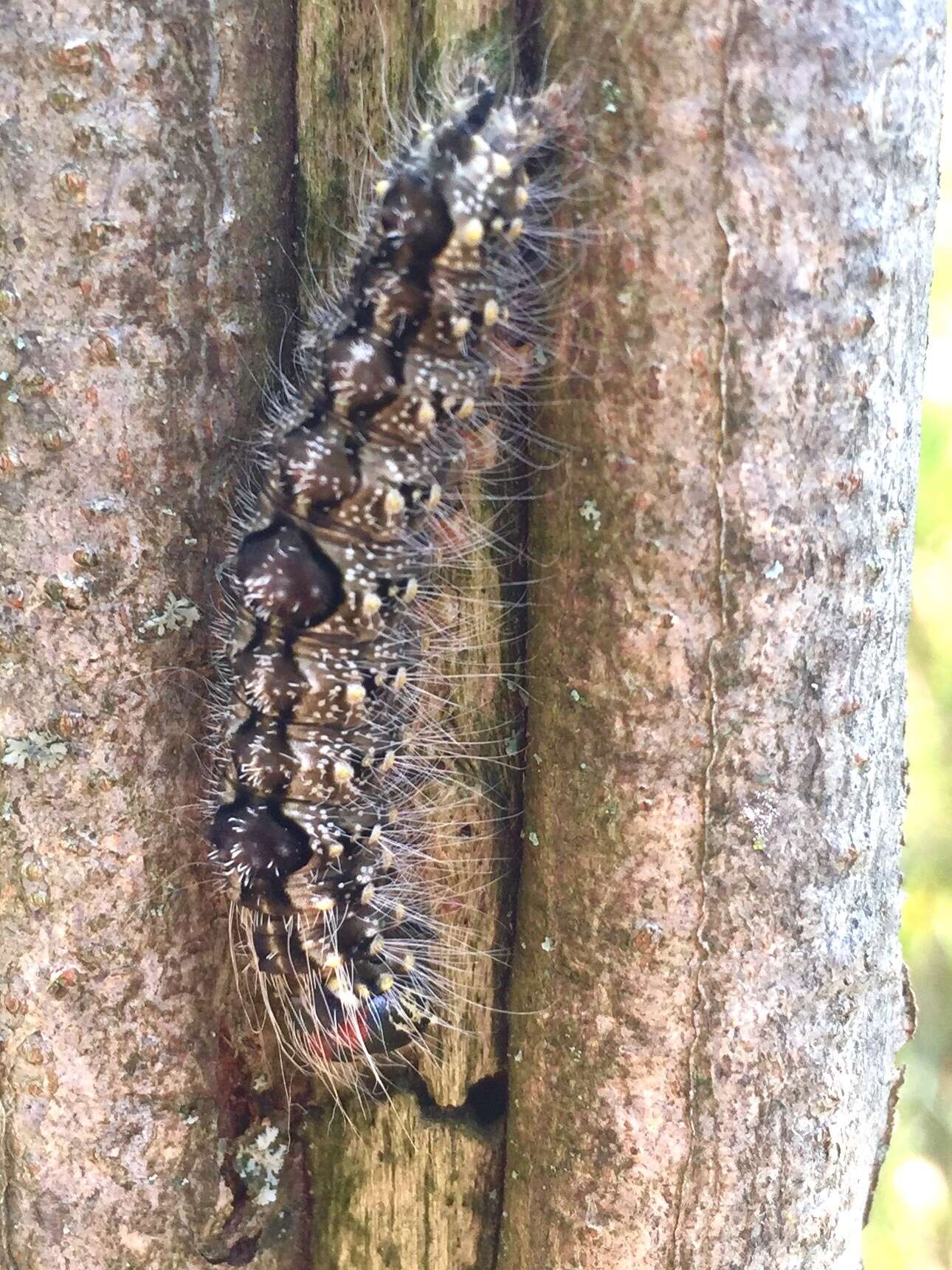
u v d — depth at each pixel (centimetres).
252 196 6
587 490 6
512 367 6
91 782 6
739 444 6
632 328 6
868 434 6
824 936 6
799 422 6
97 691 6
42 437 6
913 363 6
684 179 6
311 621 6
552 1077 6
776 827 6
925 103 6
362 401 6
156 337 6
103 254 6
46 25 6
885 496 6
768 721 6
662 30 5
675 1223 6
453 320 6
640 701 6
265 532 6
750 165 6
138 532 6
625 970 6
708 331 6
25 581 6
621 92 6
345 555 6
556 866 6
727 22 5
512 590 6
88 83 6
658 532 6
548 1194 6
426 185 6
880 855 6
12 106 6
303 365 6
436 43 6
